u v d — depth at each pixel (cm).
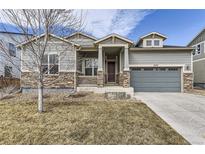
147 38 1712
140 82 1445
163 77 1439
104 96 1045
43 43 644
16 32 665
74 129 452
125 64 1298
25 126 471
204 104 820
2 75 1289
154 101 901
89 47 1428
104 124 493
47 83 1267
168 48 1432
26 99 912
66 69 1285
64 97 995
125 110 664
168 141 387
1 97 980
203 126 493
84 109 671
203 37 1838
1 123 496
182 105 794
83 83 1385
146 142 383
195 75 1980
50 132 432
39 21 582
